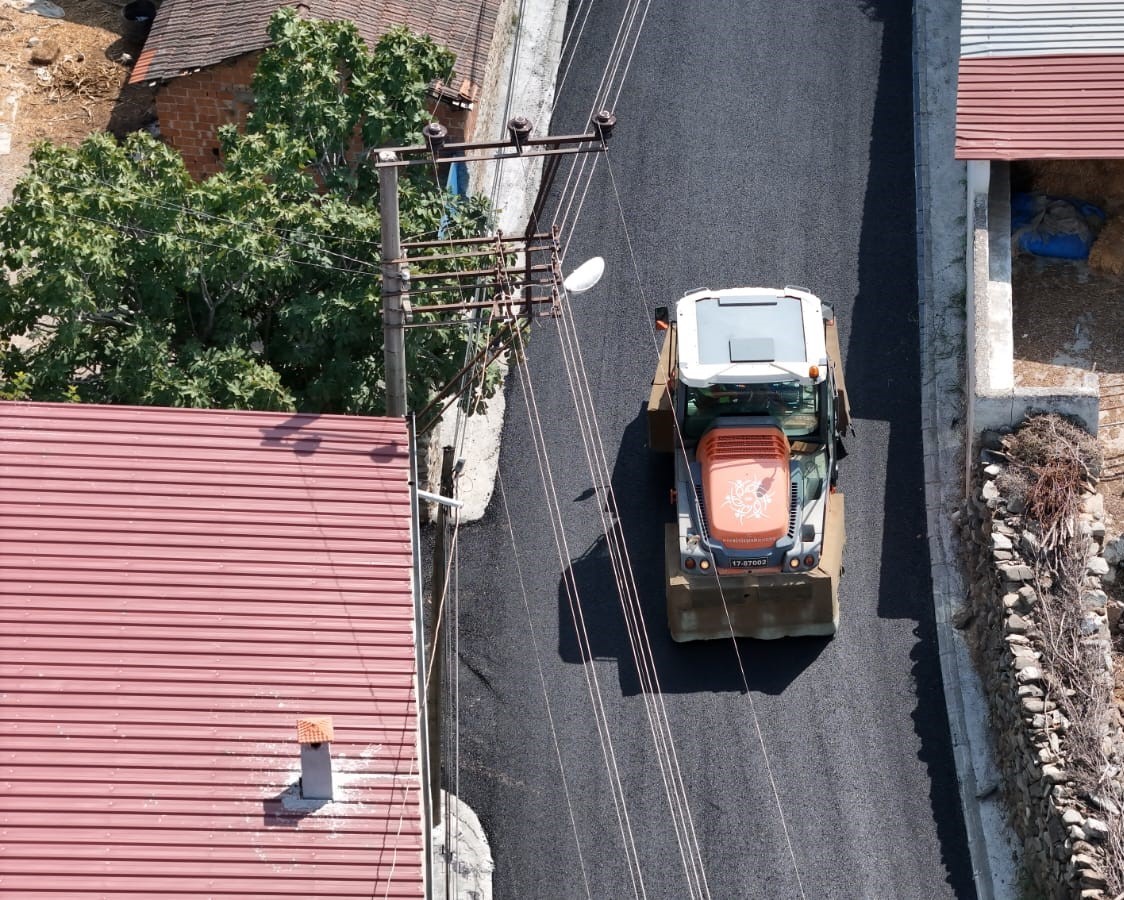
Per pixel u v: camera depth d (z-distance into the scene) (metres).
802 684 28.30
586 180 37.22
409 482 23.12
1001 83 33.03
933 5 40.41
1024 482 28.31
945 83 38.62
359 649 21.06
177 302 27.22
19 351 27.22
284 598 21.52
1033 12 34.19
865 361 33.31
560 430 32.53
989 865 25.86
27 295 25.64
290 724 20.19
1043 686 25.89
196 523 22.22
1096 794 24.36
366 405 27.22
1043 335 32.28
